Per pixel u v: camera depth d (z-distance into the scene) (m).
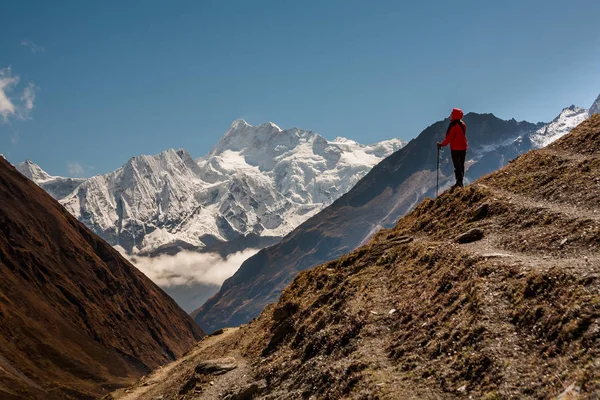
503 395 14.95
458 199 32.12
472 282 21.17
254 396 25.69
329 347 24.27
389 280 27.50
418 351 19.73
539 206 26.25
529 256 21.73
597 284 16.73
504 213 27.53
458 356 17.80
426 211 34.53
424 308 22.38
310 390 21.66
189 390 31.89
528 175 31.09
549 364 15.16
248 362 31.86
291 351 27.81
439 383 17.20
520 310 18.05
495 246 24.34
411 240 31.59
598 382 13.14
